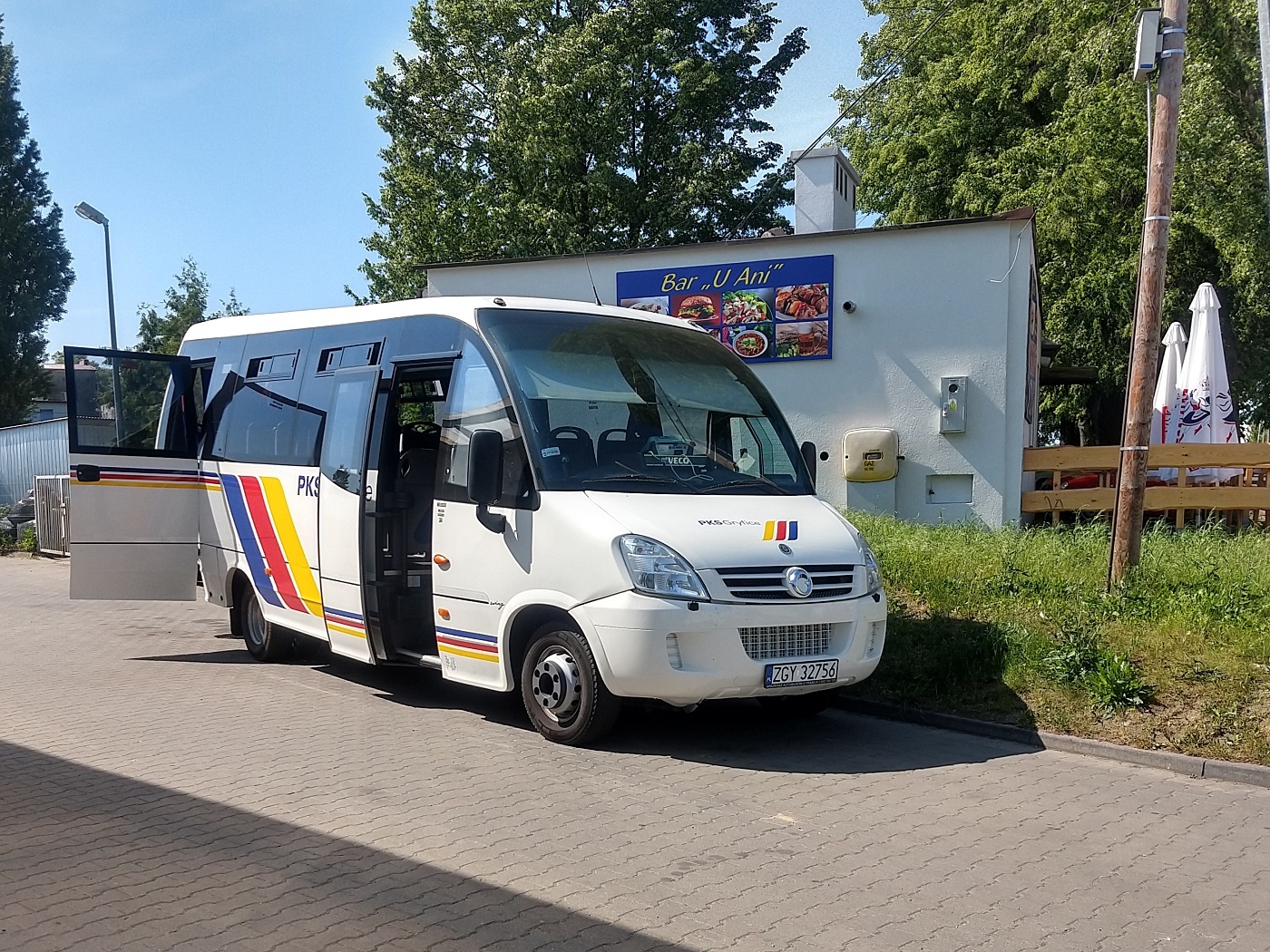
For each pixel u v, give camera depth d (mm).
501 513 7438
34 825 5617
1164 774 6633
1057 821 5766
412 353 8508
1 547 25062
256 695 8898
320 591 9141
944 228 15094
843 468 15547
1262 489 12945
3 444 30953
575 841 5379
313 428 9367
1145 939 4305
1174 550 10453
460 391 7941
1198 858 5219
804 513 7512
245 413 10461
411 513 8602
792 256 15844
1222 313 23875
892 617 9453
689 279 16438
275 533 9781
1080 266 24266
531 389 7543
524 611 7352
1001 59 25484
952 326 15109
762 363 16031
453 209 28031
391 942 4215
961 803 6055
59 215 45406
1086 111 22594
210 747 7195
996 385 14922
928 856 5215
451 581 7855
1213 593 8875
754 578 6777
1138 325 9125
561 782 6398
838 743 7371
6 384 43875
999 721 7594
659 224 28781
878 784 6426
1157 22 8773
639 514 6922
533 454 7309
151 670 10102
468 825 5621
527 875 4930
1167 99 8844
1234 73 20344
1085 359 25359
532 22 29125
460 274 17859
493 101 28344
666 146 29969
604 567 6773
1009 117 27031
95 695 8898
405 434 8812
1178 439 15211
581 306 8453
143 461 10844
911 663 8359
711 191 29062
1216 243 21297
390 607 8469
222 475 10688
